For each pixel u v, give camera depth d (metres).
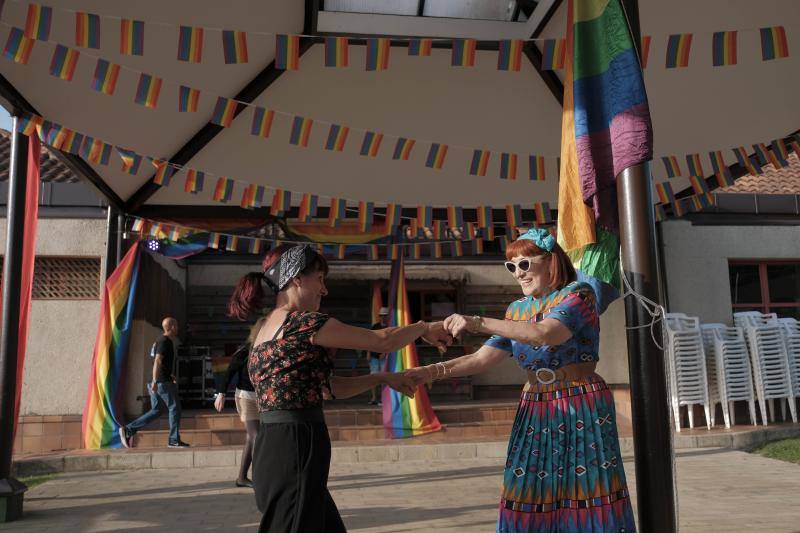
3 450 5.36
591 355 2.61
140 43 4.13
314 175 8.20
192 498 6.13
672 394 9.20
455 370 2.83
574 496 2.48
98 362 8.76
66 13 4.54
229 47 4.25
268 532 2.32
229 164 7.82
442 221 9.38
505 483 2.60
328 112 7.04
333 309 13.27
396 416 9.62
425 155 7.86
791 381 9.61
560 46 4.45
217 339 12.78
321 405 2.48
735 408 10.07
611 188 3.23
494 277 13.30
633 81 3.11
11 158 5.64
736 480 6.52
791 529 4.57
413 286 13.27
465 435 9.67
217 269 12.98
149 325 10.23
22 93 5.38
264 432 2.40
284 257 2.65
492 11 6.14
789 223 11.48
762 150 6.48
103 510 5.69
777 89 6.64
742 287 11.58
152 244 9.45
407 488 6.54
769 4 5.55
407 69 6.54
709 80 6.46
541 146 7.89
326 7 5.77
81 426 9.02
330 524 2.45
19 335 5.55
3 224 9.83
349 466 8.09
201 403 11.80
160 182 6.20
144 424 8.72
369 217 8.00
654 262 2.99
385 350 2.52
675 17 5.71
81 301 9.71
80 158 6.94
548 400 2.58
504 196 9.05
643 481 2.89
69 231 9.77
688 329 9.45
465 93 6.95
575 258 3.32
